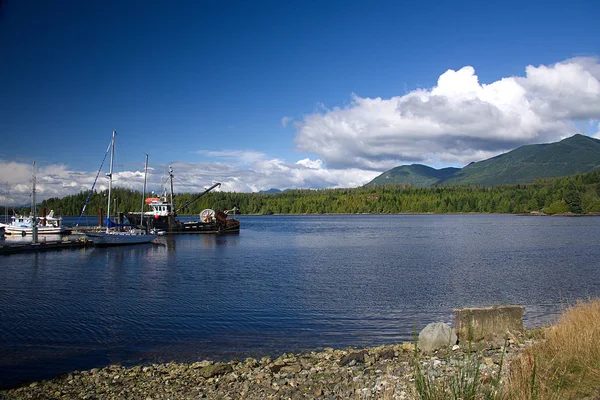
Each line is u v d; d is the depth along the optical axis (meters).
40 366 18.97
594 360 11.97
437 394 10.06
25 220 107.38
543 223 162.88
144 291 36.91
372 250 72.81
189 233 117.06
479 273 45.81
